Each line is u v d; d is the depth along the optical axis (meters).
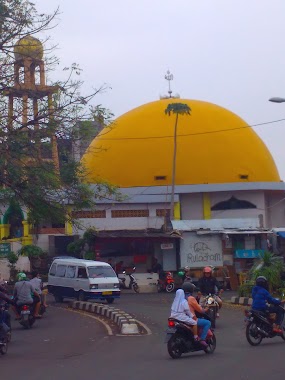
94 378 10.28
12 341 16.11
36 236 39.75
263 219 43.88
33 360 12.74
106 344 14.91
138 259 38.41
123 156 44.84
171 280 35.31
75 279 28.59
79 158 26.42
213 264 37.53
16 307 18.92
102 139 46.06
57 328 18.97
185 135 45.22
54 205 21.84
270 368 10.67
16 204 22.20
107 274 28.47
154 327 18.61
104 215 41.00
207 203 43.81
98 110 20.30
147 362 11.88
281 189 44.47
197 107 47.62
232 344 14.30
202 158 44.50
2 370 11.52
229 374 10.20
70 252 38.81
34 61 19.86
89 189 22.56
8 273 40.12
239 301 25.83
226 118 47.62
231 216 43.91
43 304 21.98
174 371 10.73
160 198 42.25
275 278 26.02
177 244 38.00
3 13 18.94
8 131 19.30
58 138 20.28
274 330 14.07
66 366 11.71
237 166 44.84
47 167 20.72
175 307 12.51
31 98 19.88
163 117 46.25
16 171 19.69
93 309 24.44
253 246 38.03
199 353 12.89
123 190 42.66
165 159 44.41
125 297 31.92
